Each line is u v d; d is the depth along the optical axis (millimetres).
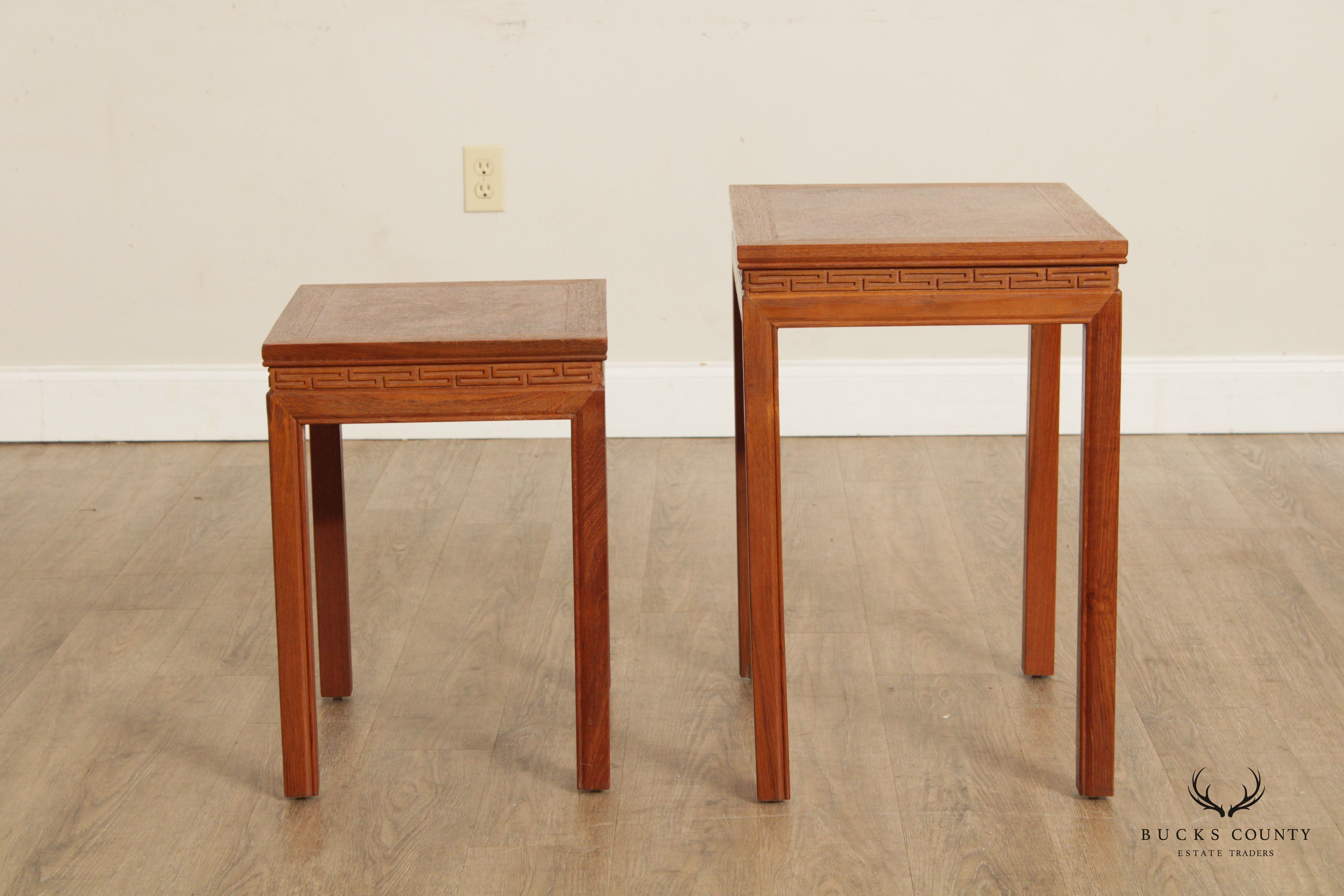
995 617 1906
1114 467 1374
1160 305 2580
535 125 2490
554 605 1967
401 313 1464
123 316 2588
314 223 2543
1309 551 2078
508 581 2047
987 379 2605
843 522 2238
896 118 2484
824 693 1711
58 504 2340
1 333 2590
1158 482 2375
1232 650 1781
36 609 1952
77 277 2561
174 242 2545
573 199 2535
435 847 1406
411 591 2014
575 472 1403
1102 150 2492
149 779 1530
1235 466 2449
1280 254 2537
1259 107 2455
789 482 2414
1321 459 2473
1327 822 1421
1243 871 1347
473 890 1338
